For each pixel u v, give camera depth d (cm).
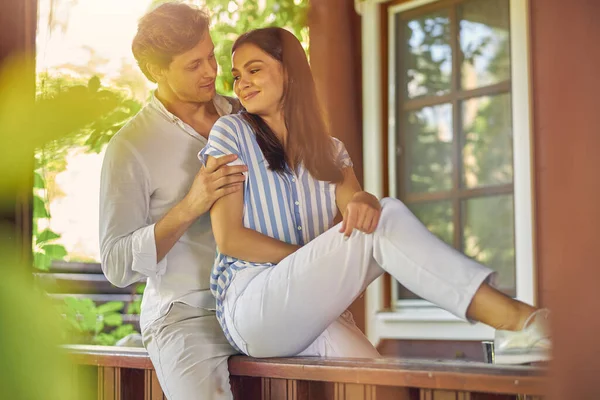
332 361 154
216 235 174
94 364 189
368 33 422
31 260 36
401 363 142
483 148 389
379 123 420
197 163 192
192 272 188
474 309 145
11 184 31
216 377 173
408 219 155
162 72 189
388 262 154
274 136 181
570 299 40
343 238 160
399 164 418
